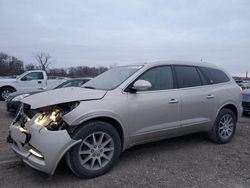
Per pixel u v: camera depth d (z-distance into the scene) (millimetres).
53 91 4305
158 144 5527
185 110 4898
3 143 5539
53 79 16062
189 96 4965
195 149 5234
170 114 4676
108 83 4547
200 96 5145
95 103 3867
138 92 4371
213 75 5656
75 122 3641
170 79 4879
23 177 3865
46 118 3639
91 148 3828
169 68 4957
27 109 3955
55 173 4000
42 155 3482
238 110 5953
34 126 3629
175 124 4766
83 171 3744
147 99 4402
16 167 4223
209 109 5316
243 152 5086
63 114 3643
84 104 3779
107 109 3920
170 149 5215
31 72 15367
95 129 3805
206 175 3988
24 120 3914
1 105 12289
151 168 4238
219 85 5641
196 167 4301
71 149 3648
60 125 3609
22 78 15094
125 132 4164
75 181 3744
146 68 4617
